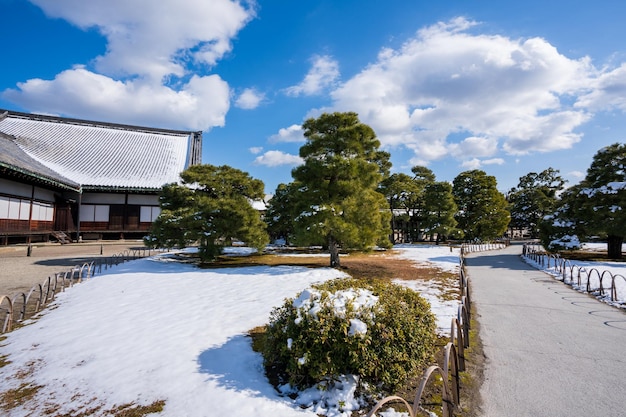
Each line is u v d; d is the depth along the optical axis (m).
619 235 19.08
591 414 3.94
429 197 34.72
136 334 6.48
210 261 16.73
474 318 7.95
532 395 4.38
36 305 8.73
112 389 4.44
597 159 21.53
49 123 39.66
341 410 3.90
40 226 26.44
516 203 56.72
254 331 6.67
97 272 13.56
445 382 3.48
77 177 29.77
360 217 14.09
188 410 3.93
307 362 4.23
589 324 7.48
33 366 5.17
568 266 16.61
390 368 4.36
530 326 7.34
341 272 13.77
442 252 24.30
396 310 4.74
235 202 15.66
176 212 16.14
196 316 7.68
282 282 11.76
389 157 34.00
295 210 15.15
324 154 15.26
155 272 13.66
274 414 3.85
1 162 19.66
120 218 32.12
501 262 19.95
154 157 38.47
